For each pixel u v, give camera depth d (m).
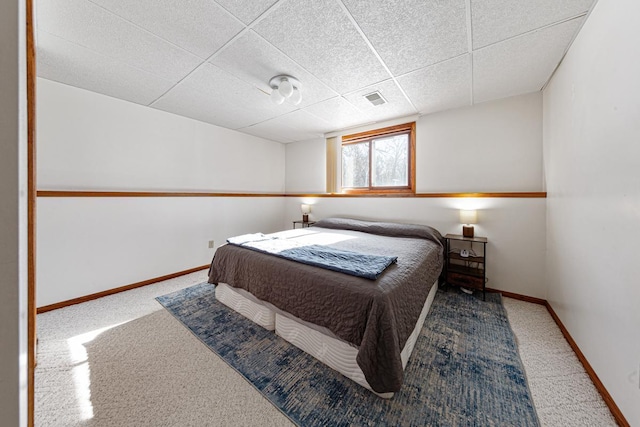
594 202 1.36
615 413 1.10
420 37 1.62
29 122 0.63
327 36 1.62
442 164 2.97
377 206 3.46
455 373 1.38
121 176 2.64
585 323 1.44
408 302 1.41
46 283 2.11
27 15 0.63
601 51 1.29
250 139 4.13
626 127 1.08
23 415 0.52
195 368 1.43
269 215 4.39
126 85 2.31
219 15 1.43
